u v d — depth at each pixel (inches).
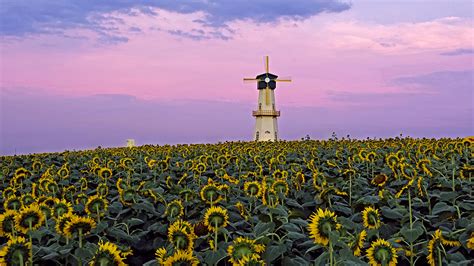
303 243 236.5
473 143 583.5
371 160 508.1
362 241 220.2
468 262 201.5
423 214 329.4
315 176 390.6
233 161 588.4
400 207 290.5
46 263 238.1
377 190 397.7
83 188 439.2
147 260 276.8
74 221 221.9
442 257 211.2
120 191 354.9
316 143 944.3
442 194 316.2
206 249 235.0
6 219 240.4
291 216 266.5
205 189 309.9
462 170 365.7
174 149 897.5
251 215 325.7
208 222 223.5
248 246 185.6
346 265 187.0
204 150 848.3
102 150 938.7
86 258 221.9
